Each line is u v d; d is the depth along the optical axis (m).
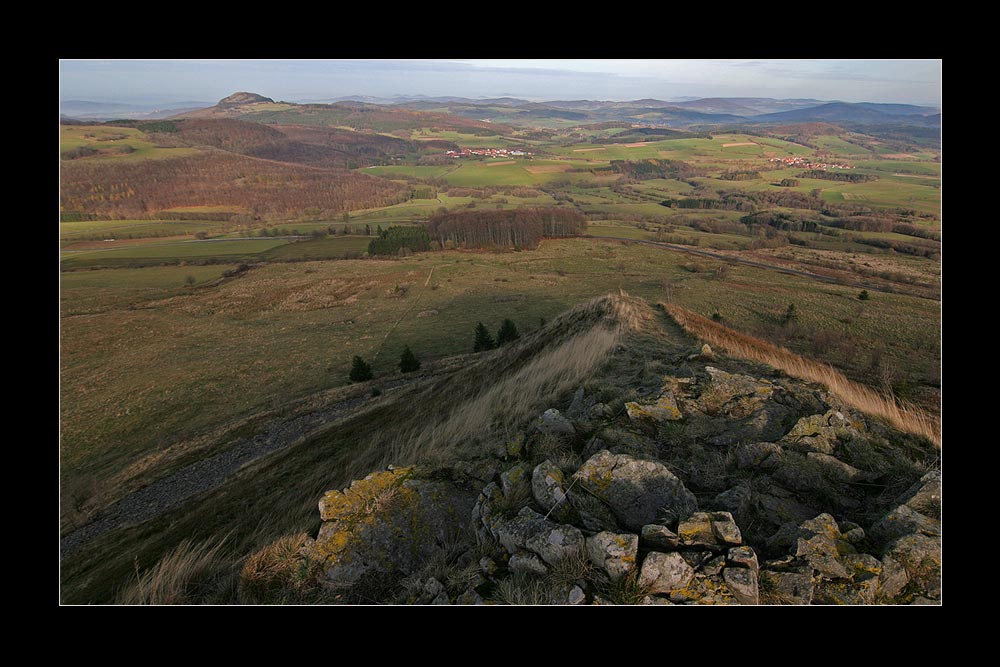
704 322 17.22
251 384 46.56
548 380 10.41
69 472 33.38
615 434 6.30
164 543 10.20
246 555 6.08
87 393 48.06
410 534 5.55
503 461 6.47
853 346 41.78
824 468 5.48
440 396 17.33
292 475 13.53
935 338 49.53
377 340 57.34
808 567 3.99
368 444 13.74
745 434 6.29
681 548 4.25
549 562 4.38
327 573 5.25
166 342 65.81
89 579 9.48
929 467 5.42
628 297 20.34
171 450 27.55
